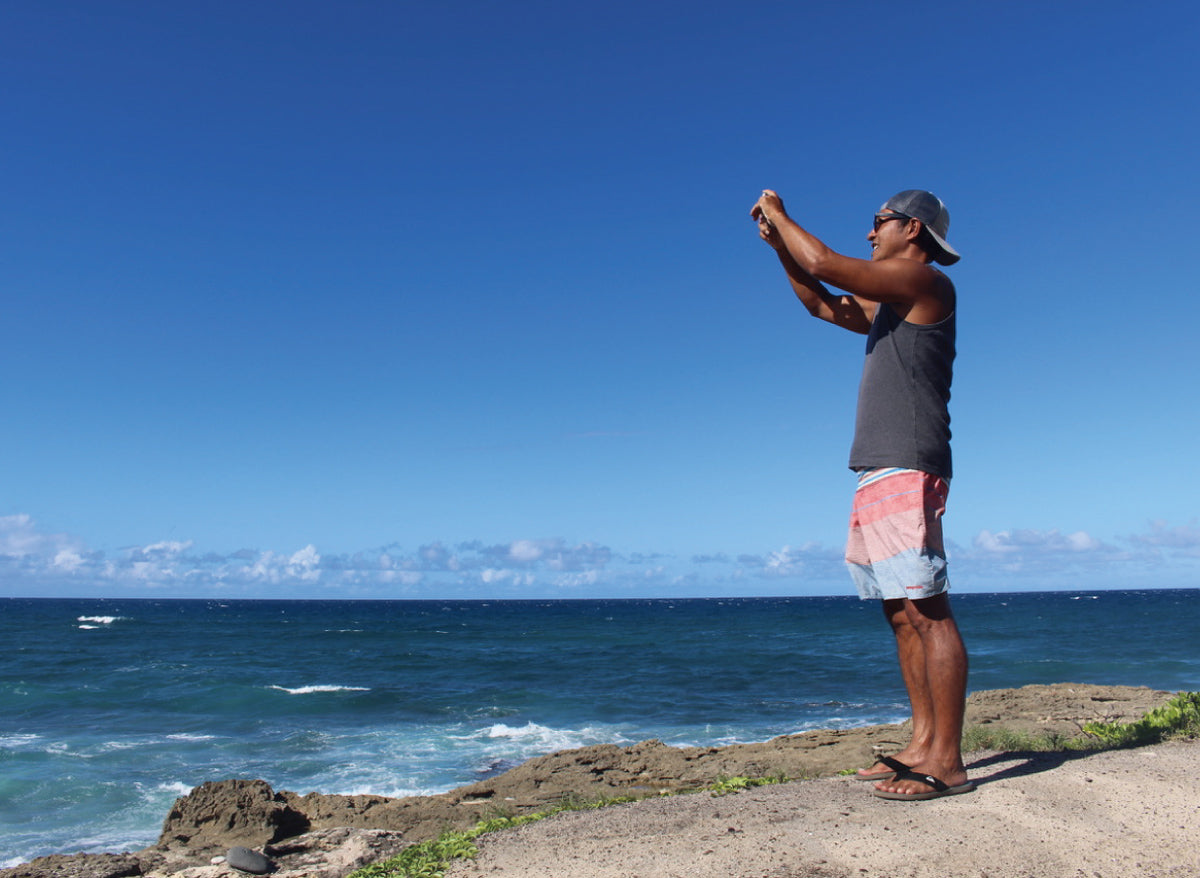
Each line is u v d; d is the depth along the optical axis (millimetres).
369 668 29641
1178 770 2938
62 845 8711
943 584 2699
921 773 2773
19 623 69188
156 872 4754
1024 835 2355
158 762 12695
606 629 62906
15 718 17734
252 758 12906
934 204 2965
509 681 24734
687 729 15109
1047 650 31969
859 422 2936
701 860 2383
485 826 3246
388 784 11070
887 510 2773
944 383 2828
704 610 131375
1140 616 70875
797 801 2896
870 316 3293
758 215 3254
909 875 2164
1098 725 5105
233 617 93188
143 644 43312
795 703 18391
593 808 3422
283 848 4340
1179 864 2150
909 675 3014
